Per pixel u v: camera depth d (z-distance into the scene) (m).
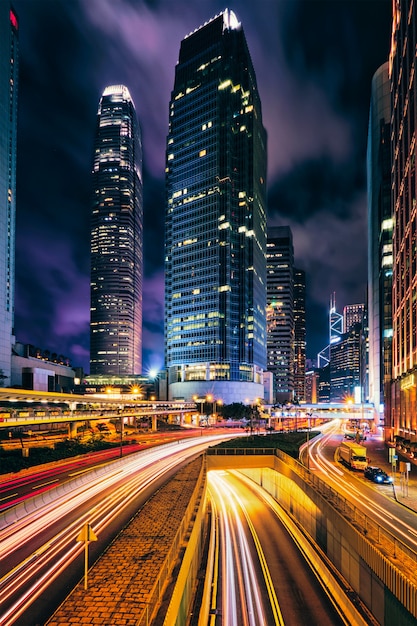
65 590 21.66
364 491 47.75
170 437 108.38
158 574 19.23
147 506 33.53
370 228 187.88
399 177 96.06
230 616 24.80
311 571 31.50
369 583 24.39
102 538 28.86
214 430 134.38
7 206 164.50
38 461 60.34
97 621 16.36
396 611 20.75
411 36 82.06
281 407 185.00
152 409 134.38
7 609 19.91
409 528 34.31
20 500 40.09
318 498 36.44
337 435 124.31
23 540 28.70
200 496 36.28
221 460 55.81
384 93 156.12
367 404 170.25
